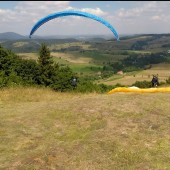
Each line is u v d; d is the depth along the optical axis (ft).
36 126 50.31
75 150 40.68
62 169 36.22
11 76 162.61
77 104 60.13
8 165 36.37
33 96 78.89
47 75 240.12
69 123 51.57
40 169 35.68
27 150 41.22
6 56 210.79
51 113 56.34
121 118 52.13
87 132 47.44
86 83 239.30
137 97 63.72
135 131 47.19
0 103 69.05
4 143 43.21
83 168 36.55
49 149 40.83
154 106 57.47
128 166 37.22
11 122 51.98
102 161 38.17
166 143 43.55
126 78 653.71
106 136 45.16
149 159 39.09
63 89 231.91
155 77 121.29
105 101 60.90
